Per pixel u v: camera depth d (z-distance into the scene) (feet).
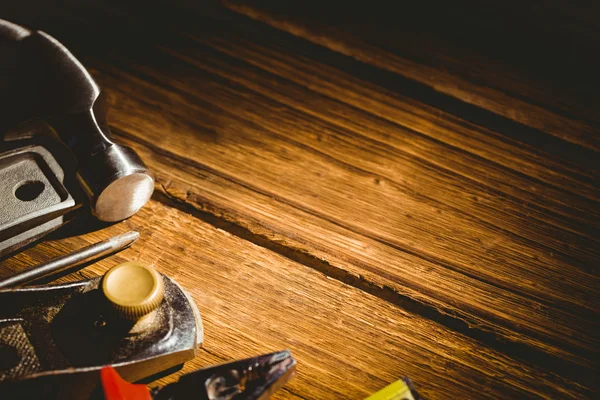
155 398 0.82
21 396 0.80
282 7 1.38
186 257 1.00
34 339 0.82
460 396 0.93
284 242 1.03
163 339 0.85
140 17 1.31
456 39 1.40
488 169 1.18
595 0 1.49
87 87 0.98
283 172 1.12
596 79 1.36
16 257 0.96
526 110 1.28
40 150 1.00
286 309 0.97
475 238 1.08
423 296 1.01
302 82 1.26
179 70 1.23
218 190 1.08
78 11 1.29
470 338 0.98
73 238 0.99
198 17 1.33
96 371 0.78
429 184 1.14
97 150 0.96
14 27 0.98
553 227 1.11
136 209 1.01
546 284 1.04
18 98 0.98
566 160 1.21
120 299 0.81
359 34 1.36
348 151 1.16
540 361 0.97
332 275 1.02
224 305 0.96
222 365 0.82
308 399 0.90
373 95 1.26
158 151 1.11
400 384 0.87
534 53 1.40
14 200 0.95
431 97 1.28
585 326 1.01
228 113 1.18
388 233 1.07
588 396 0.94
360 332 0.96
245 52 1.29
